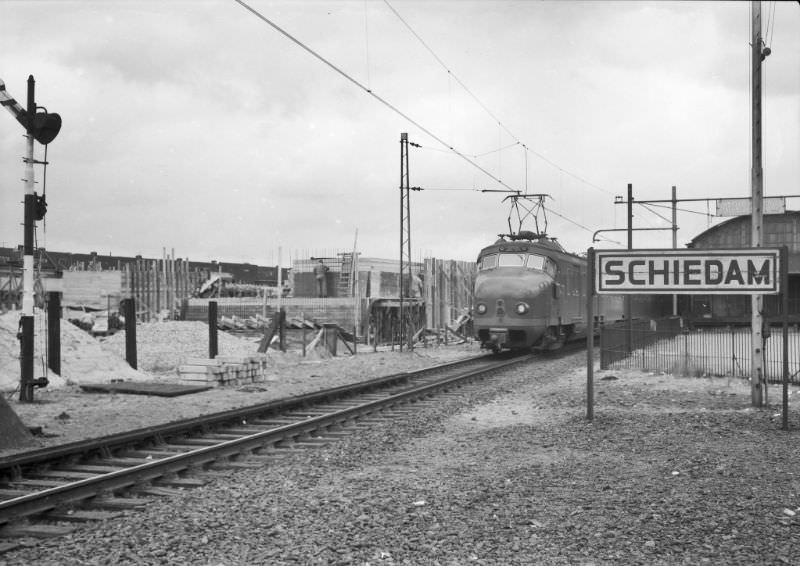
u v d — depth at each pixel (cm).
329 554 585
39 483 832
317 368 2397
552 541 612
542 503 726
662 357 2139
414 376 2081
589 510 700
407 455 996
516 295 2581
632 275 1252
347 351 3052
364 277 3969
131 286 4209
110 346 2548
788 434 1095
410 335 3081
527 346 2647
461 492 773
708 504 712
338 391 1617
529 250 2714
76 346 2005
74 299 4159
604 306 3503
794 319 4475
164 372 2144
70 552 604
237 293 4769
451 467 905
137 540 628
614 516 678
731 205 3178
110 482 800
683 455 947
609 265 1258
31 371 1509
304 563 568
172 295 4281
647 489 776
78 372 1877
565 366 2317
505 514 688
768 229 4647
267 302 3972
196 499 768
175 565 568
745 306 4619
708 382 1802
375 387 1808
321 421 1230
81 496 755
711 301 4678
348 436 1155
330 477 863
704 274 1239
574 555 579
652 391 1634
